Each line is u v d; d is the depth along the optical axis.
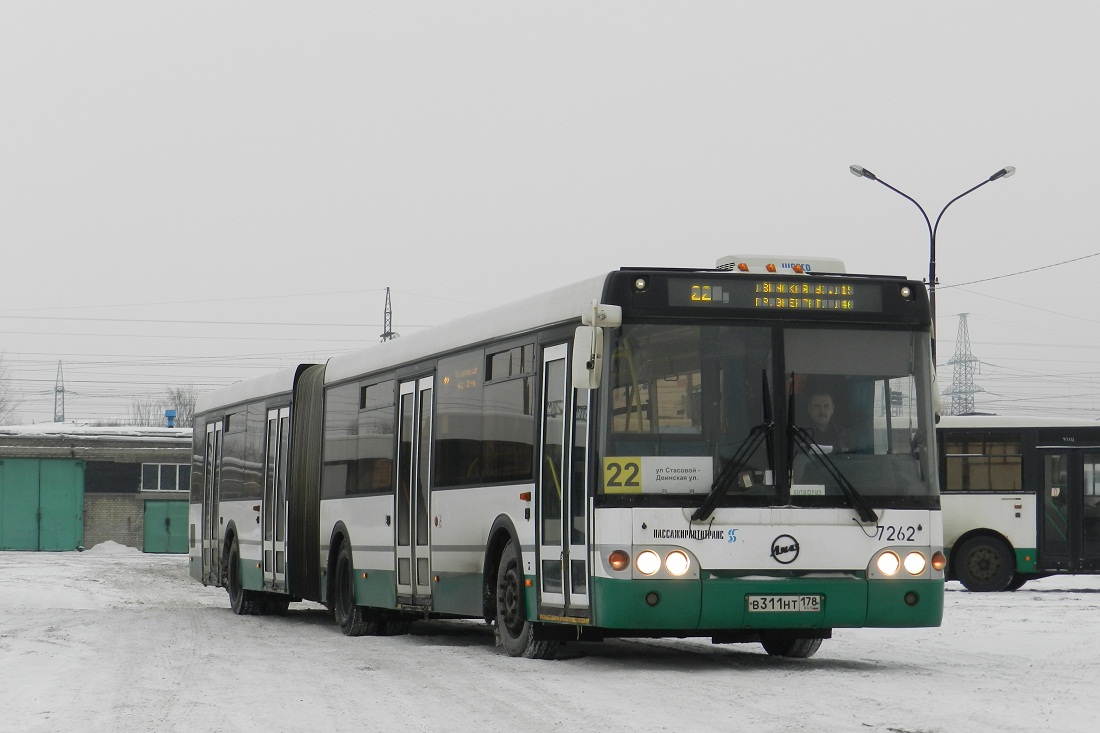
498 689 13.22
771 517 14.23
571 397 14.99
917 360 14.87
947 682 13.52
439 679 14.19
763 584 14.13
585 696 12.55
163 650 18.00
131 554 73.12
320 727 10.86
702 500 14.19
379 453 21.08
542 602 15.60
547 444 15.60
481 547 17.34
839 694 12.48
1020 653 17.77
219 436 30.45
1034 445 34.94
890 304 14.87
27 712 11.89
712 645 18.98
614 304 14.37
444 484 18.56
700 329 14.46
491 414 17.23
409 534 19.67
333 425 23.34
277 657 16.95
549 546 15.43
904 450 14.70
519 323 16.61
